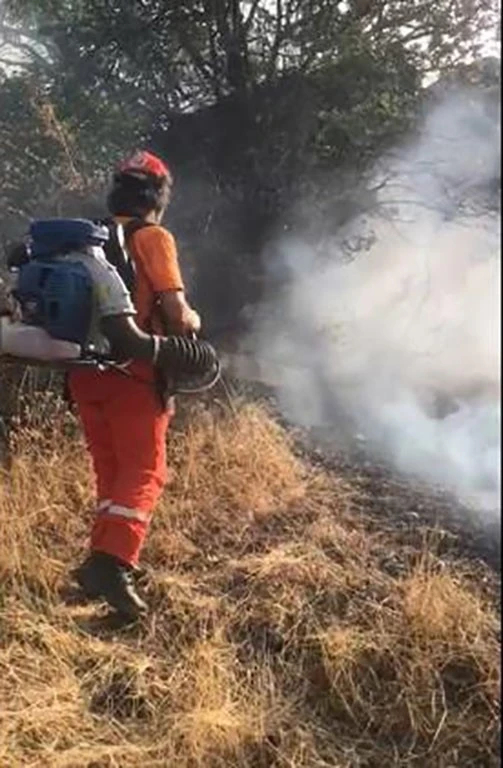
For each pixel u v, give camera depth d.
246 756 3.15
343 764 3.18
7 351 3.18
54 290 3.16
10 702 3.21
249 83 5.27
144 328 3.45
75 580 3.54
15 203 5.10
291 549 3.83
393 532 3.94
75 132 5.28
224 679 3.31
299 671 3.40
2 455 4.21
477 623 3.51
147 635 3.49
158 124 5.43
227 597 3.64
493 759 3.23
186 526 3.97
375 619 3.54
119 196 3.51
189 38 5.25
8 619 3.51
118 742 3.15
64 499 4.07
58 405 4.39
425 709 3.32
